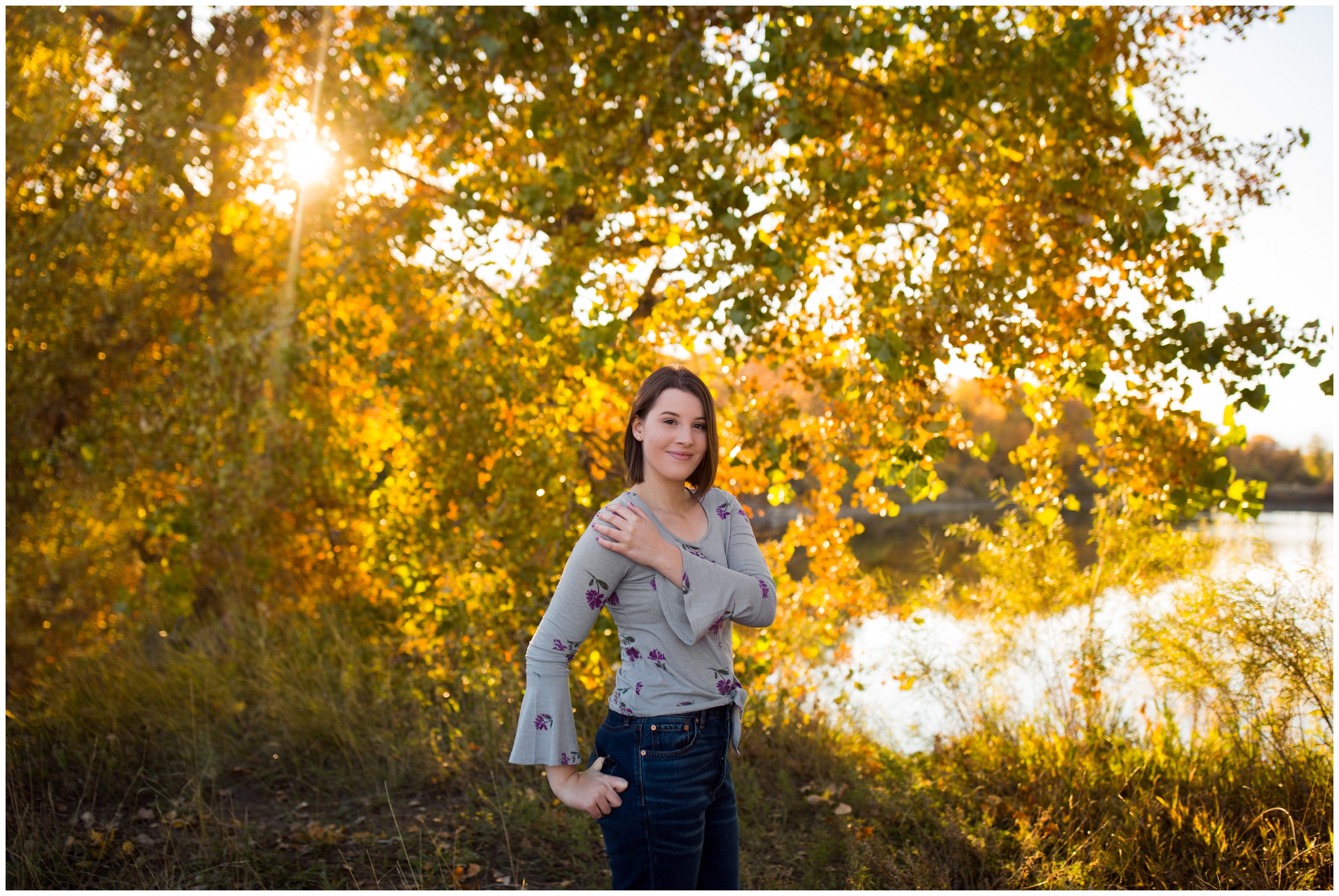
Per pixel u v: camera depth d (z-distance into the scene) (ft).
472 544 12.83
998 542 13.74
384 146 12.91
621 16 11.79
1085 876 9.22
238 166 13.93
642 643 5.60
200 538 14.40
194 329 14.25
